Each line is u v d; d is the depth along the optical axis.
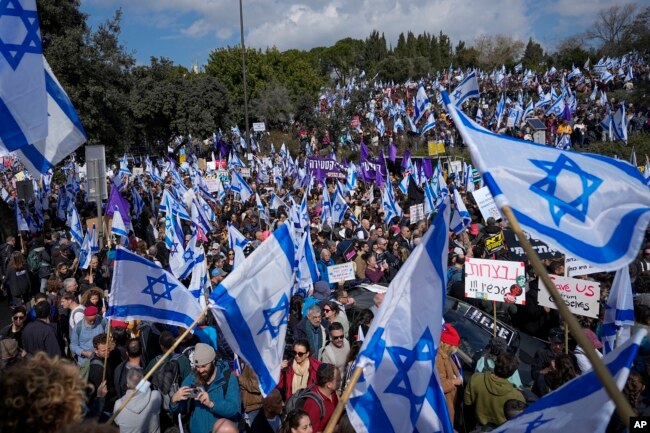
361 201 18.33
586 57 62.94
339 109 42.19
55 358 2.29
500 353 5.35
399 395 3.35
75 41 21.50
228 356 6.62
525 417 3.05
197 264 8.31
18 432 2.03
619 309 6.11
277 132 47.53
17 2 4.34
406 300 3.46
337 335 6.01
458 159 28.69
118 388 5.36
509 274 6.77
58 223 18.23
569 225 3.12
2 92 4.29
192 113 40.41
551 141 30.88
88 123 22.12
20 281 10.58
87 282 9.34
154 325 6.62
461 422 6.03
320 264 10.20
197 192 17.55
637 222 2.99
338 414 2.96
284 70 65.94
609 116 27.17
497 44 65.75
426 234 3.59
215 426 3.70
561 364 5.09
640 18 35.97
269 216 16.48
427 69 71.06
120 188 22.48
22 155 4.83
